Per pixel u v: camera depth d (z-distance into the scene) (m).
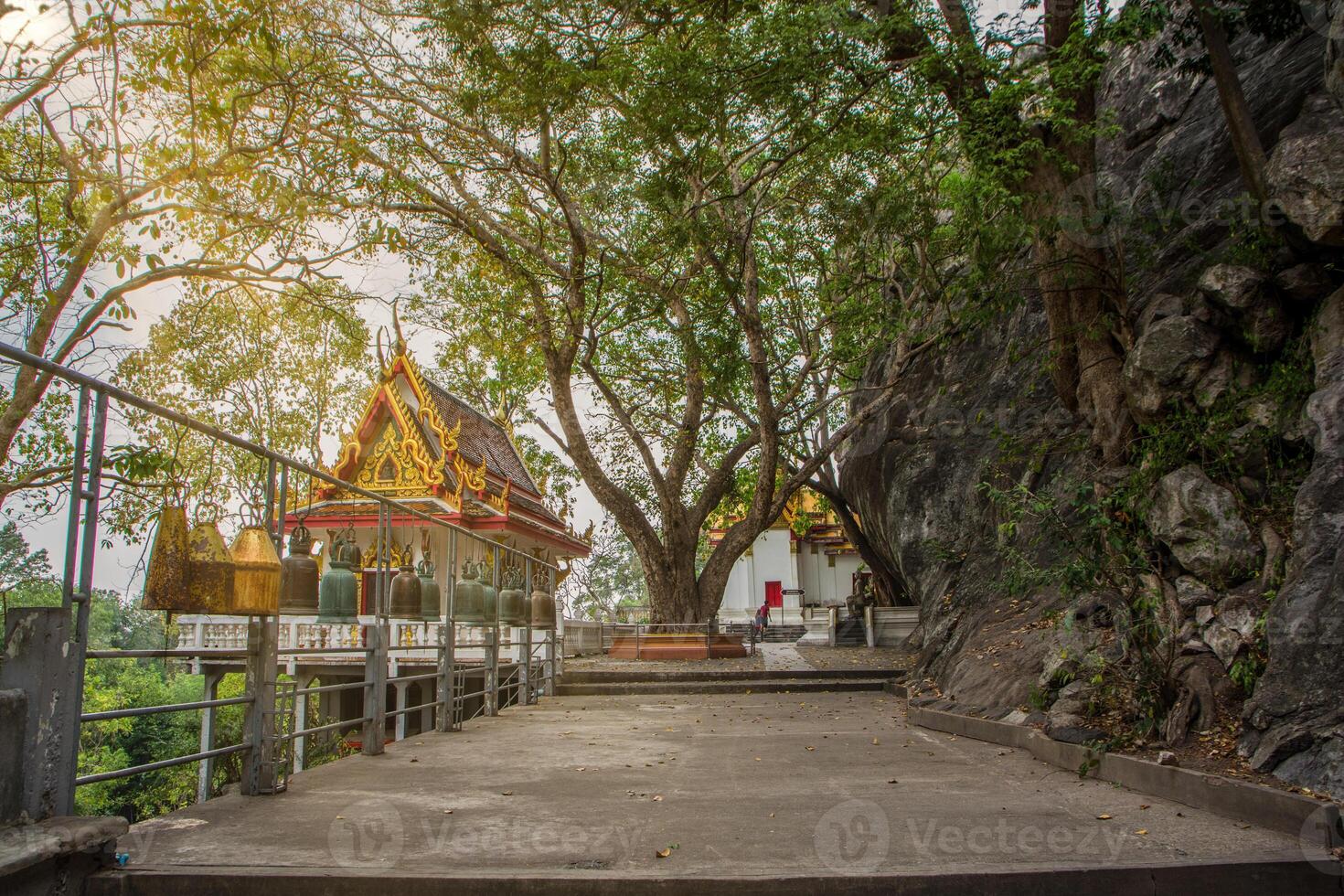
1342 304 7.36
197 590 4.49
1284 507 7.22
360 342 13.16
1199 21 9.33
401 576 7.61
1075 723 6.58
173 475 4.85
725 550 20.72
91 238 9.34
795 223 17.33
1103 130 9.69
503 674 13.39
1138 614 6.32
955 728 8.62
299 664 16.38
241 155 10.52
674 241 14.70
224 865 3.63
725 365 18.45
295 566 5.41
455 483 20.78
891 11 10.80
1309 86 10.78
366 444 20.41
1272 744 4.96
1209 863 3.54
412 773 6.06
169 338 15.82
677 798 5.10
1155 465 8.32
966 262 14.44
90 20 8.79
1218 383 8.42
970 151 10.29
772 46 11.02
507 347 18.67
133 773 4.18
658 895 3.36
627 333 22.36
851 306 17.17
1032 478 13.29
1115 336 10.59
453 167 15.42
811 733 8.72
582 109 14.20
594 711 11.37
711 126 12.05
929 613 17.73
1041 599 10.99
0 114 8.90
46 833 3.35
